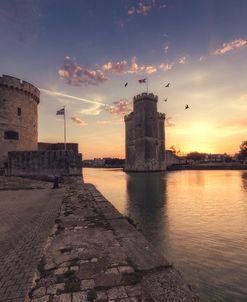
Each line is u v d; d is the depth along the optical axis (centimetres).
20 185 2062
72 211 1019
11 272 450
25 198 1371
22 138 3428
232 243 1052
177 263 841
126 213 1695
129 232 713
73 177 2539
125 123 8900
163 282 411
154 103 7869
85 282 411
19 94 3412
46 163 2583
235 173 7244
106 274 441
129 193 2827
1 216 923
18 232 716
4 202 1238
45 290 385
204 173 7388
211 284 686
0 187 1903
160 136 8362
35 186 1992
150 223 1408
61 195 1492
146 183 4100
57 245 602
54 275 438
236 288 661
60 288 392
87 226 784
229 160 13300
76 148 3462
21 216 923
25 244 609
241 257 893
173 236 1156
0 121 3145
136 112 7975
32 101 3709
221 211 1758
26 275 438
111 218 891
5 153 3180
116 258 517
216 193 2773
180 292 380
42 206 1127
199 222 1430
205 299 604
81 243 616
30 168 2627
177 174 6856
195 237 1140
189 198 2406
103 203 1213
